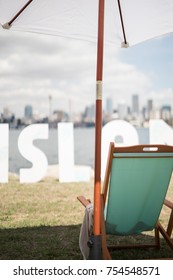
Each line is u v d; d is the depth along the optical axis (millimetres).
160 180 2771
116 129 7789
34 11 3402
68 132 7590
